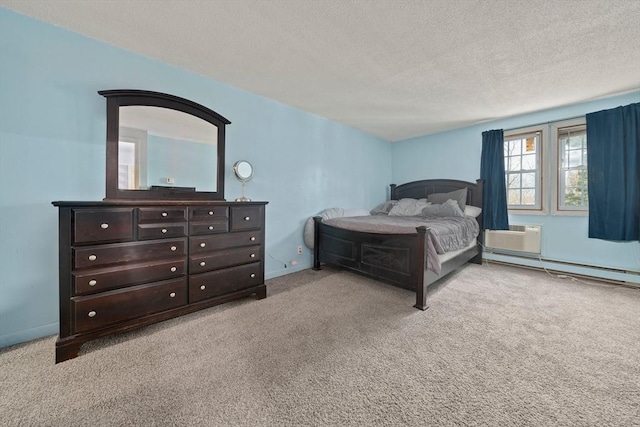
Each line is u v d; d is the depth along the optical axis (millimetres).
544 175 3338
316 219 3387
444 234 2537
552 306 2221
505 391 1224
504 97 2900
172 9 1583
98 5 1558
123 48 2031
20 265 1680
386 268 2535
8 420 1056
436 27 1715
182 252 1926
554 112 3256
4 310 1635
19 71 1655
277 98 3010
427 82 2545
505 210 3570
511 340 1676
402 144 4930
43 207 1747
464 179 4102
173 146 2260
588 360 1459
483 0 1466
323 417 1079
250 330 1807
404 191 4750
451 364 1431
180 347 1589
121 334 1734
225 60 2189
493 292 2568
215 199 2494
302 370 1378
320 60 2166
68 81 1820
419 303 2172
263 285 2428
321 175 3703
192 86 2408
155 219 1795
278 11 1583
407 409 1119
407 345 1620
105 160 1955
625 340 1667
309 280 2984
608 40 1843
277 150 3135
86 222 1532
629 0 1451
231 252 2207
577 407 1123
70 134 1835
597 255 2971
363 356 1505
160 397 1184
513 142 3672
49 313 1780
